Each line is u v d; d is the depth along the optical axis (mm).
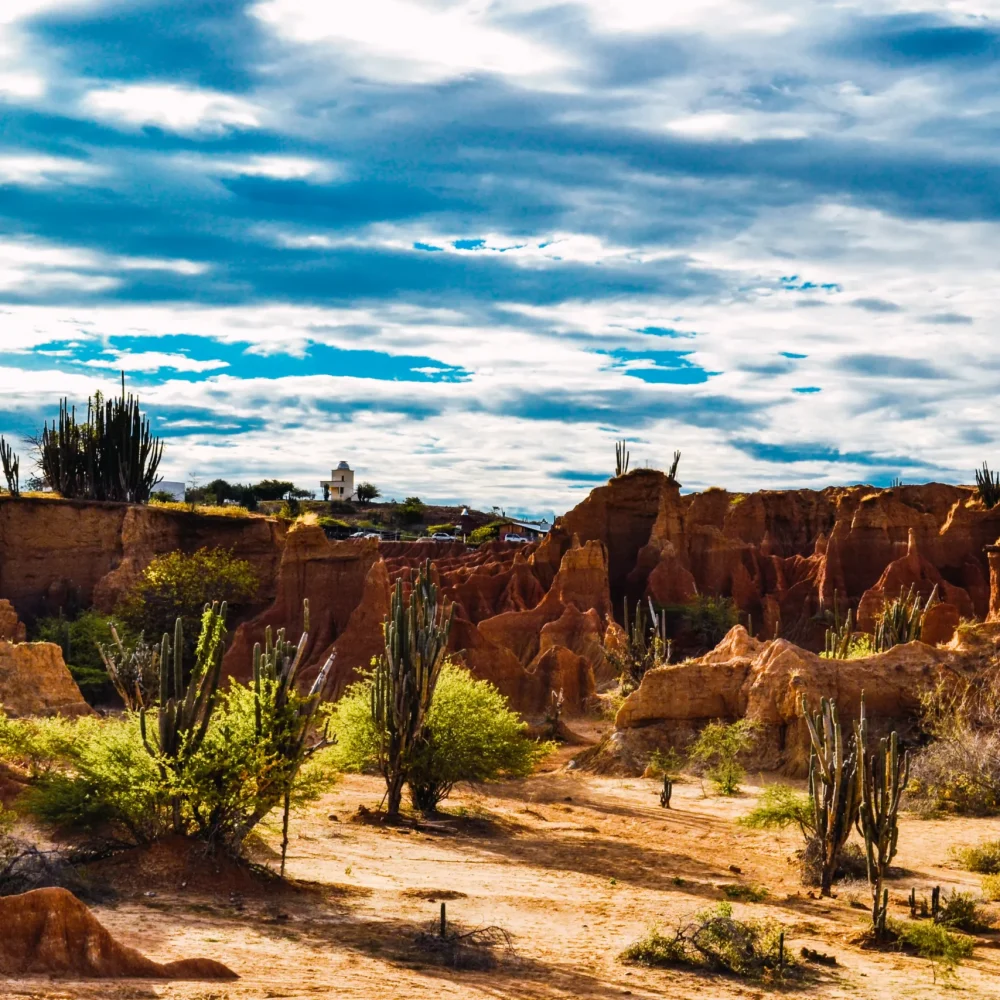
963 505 108188
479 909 22984
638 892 26375
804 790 43031
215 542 84875
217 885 21656
